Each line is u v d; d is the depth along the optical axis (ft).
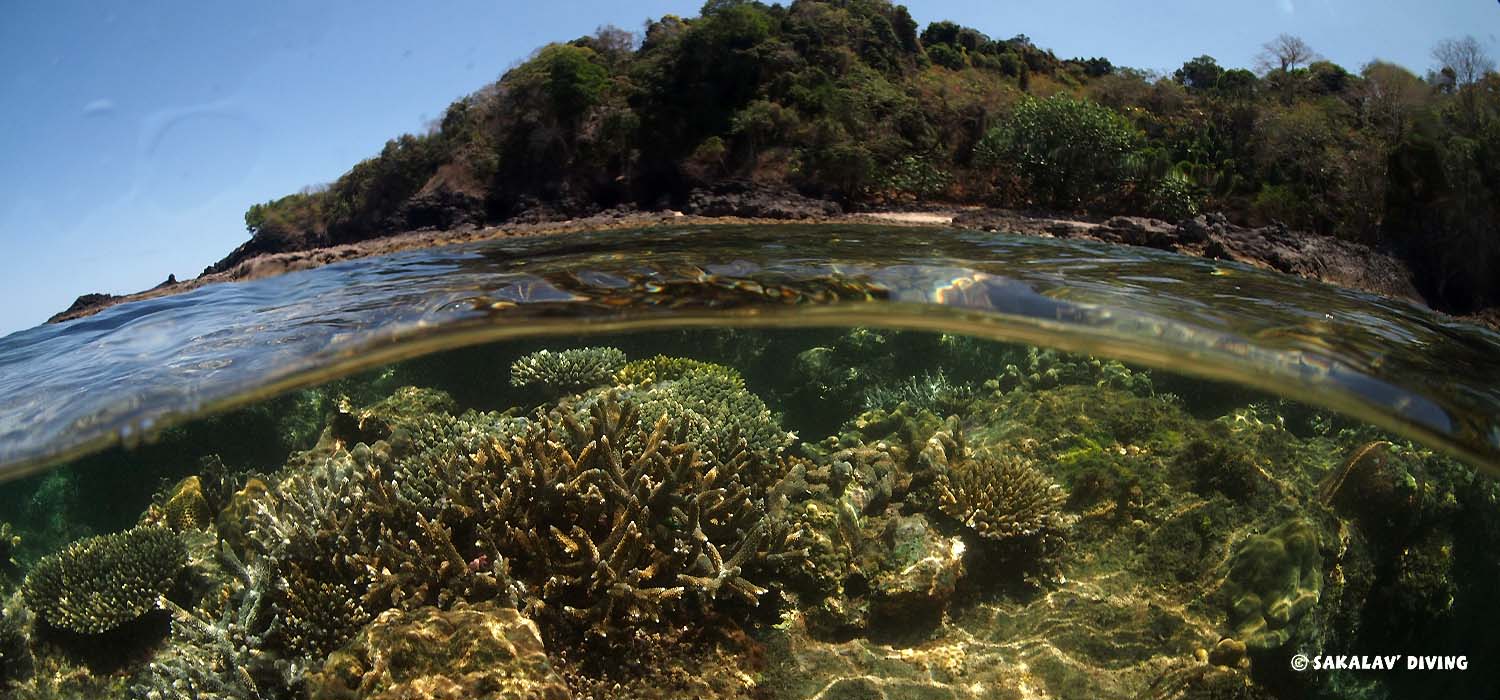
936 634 22.21
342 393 44.45
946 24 131.44
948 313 26.91
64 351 35.04
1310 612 22.67
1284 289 36.01
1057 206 80.94
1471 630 28.27
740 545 21.48
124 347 33.88
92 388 27.81
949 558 22.97
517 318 29.53
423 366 43.52
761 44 106.22
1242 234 65.26
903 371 40.04
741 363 42.68
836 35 113.39
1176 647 21.70
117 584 28.27
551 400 36.47
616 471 21.22
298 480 24.89
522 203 105.09
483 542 19.98
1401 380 22.02
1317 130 86.12
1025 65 123.75
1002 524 23.98
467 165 110.93
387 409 37.78
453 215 106.22
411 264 53.52
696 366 36.40
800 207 85.20
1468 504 29.09
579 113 110.11
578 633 19.40
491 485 21.49
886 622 22.15
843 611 21.99
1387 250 70.64
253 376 28.27
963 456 28.04
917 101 101.71
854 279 29.96
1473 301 66.54
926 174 90.27
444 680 15.96
